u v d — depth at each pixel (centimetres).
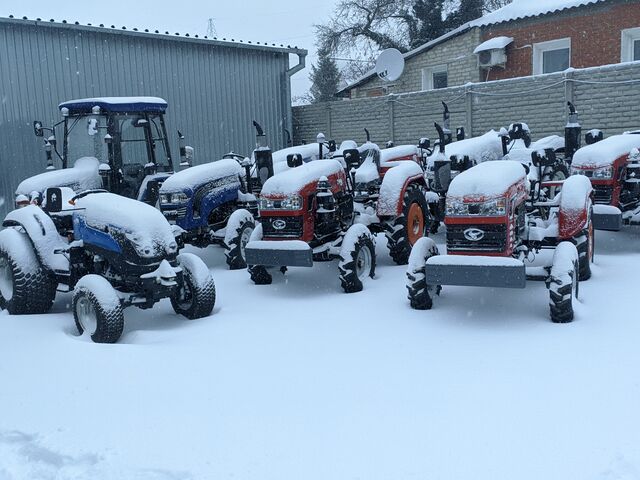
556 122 1212
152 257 534
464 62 1655
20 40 1154
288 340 493
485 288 614
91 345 492
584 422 326
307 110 1650
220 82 1465
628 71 1113
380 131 1516
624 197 762
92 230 560
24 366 452
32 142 1173
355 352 457
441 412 348
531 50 1529
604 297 558
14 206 1156
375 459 302
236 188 845
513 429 323
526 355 429
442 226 993
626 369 393
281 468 299
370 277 683
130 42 1303
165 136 890
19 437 346
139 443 330
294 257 627
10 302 619
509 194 509
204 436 335
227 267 812
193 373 428
